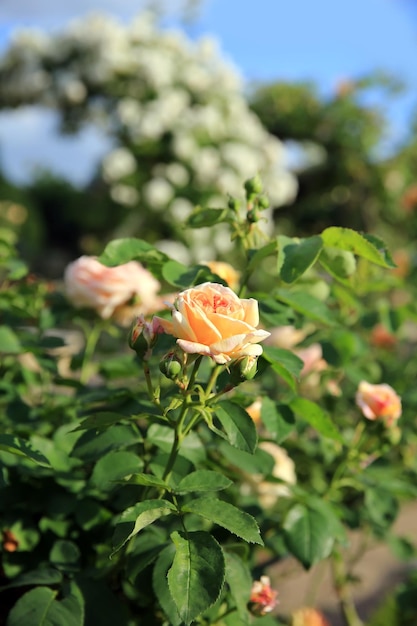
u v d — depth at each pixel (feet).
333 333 2.79
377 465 2.86
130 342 1.87
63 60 13.78
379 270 3.39
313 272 2.53
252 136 13.06
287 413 2.18
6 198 20.77
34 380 3.00
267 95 17.12
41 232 22.17
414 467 3.31
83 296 2.82
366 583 4.82
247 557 2.22
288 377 2.03
